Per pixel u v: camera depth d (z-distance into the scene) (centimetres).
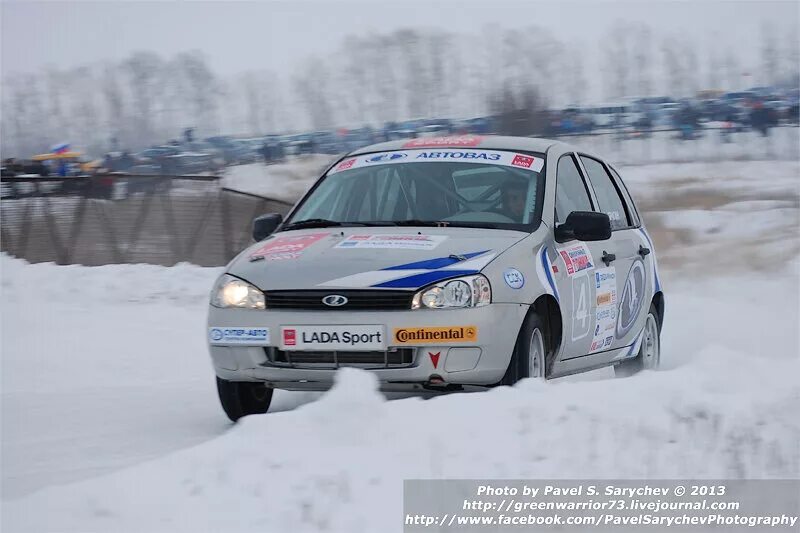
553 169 2297
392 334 1869
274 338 1917
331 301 1894
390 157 2358
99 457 1827
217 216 6244
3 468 1744
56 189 6119
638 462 1476
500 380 1928
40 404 2348
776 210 10550
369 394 1485
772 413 1761
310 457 1373
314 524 1191
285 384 1961
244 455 1377
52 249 6078
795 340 3678
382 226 2161
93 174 6159
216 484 1294
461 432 1500
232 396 2075
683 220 10112
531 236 2092
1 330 3522
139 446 1917
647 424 1620
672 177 18662
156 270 5050
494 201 2186
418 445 1442
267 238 2214
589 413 1628
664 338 3731
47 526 1184
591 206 2436
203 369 2988
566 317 2119
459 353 1875
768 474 1479
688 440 1584
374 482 1315
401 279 1895
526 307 1958
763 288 5609
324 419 1459
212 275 5003
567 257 2173
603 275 2342
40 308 4116
